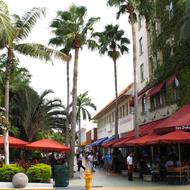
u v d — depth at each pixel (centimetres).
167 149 3234
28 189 1748
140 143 2534
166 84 3152
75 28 3384
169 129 2394
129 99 4569
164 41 3194
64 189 2175
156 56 3581
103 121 6975
